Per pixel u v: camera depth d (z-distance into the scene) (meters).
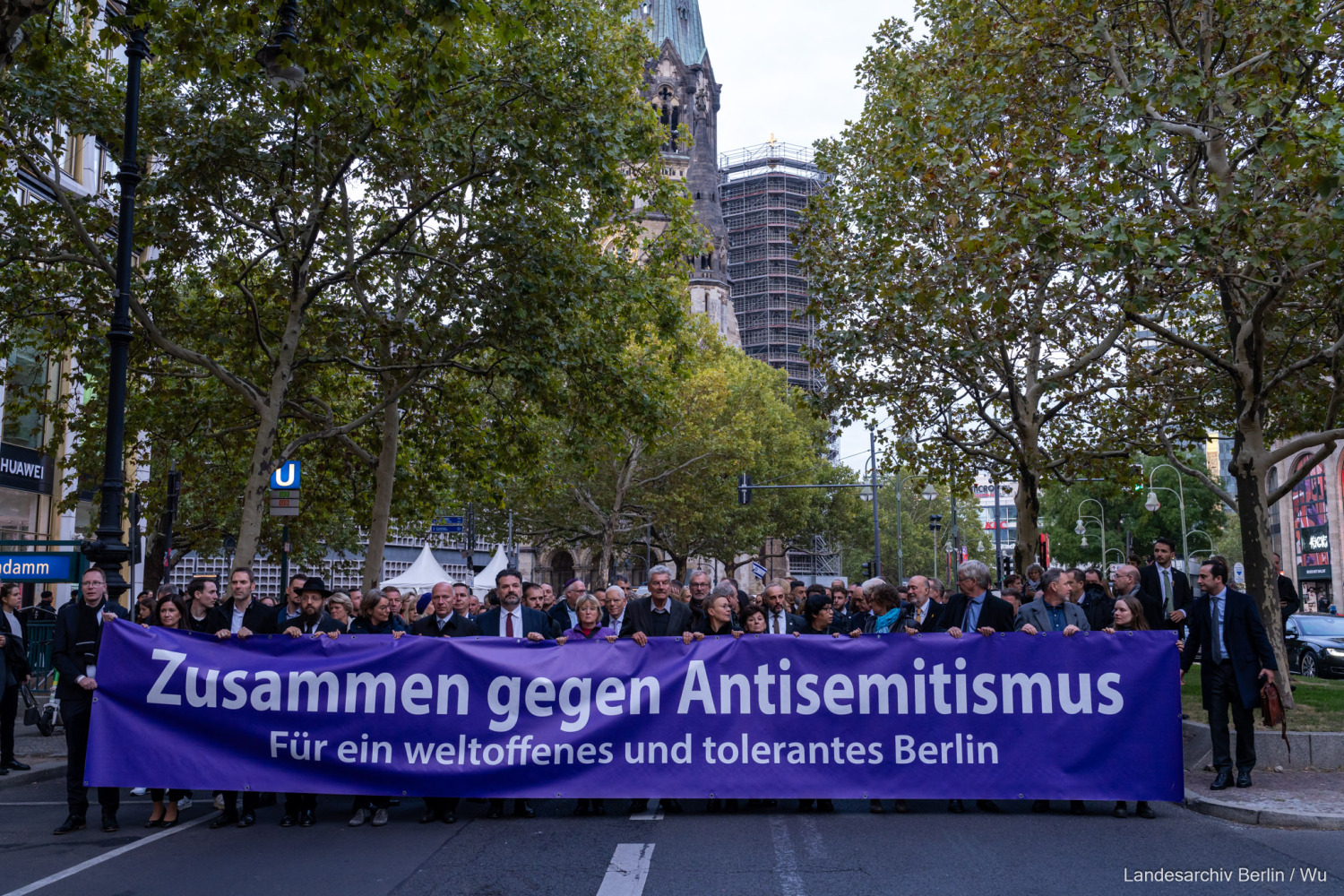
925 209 16.66
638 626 9.66
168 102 16.53
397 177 18.22
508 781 8.77
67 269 18.11
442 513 32.56
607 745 8.84
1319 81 13.60
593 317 21.30
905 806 9.14
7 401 24.00
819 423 76.88
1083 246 12.32
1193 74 11.75
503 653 8.90
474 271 18.48
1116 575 10.06
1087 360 17.53
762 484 60.75
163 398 22.00
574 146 17.75
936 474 23.94
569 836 8.12
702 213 107.62
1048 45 14.22
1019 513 19.41
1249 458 12.75
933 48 19.98
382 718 8.80
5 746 11.89
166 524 18.19
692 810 9.14
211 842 8.16
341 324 20.45
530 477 24.75
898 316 18.73
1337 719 11.38
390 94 15.16
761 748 8.81
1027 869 6.89
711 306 105.69
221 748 8.77
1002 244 12.86
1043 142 14.80
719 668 8.89
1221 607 9.55
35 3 8.32
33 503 25.20
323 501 25.64
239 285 17.25
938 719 8.77
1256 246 11.69
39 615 18.31
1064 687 8.75
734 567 67.12
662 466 49.94
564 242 19.44
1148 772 8.62
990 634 8.83
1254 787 9.37
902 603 12.32
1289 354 16.89
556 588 92.69
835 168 21.86
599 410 21.92
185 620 10.31
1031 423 18.52
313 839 8.23
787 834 8.04
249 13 11.14
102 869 7.31
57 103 16.03
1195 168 13.65
